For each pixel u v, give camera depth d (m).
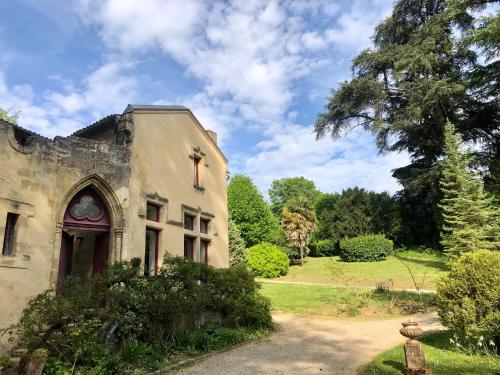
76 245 12.40
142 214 11.62
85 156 10.44
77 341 7.11
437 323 12.13
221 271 12.32
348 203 36.34
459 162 22.41
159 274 10.45
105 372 6.89
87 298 7.73
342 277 25.00
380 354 8.24
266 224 40.81
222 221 16.97
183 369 7.66
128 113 11.90
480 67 22.67
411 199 33.28
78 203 10.48
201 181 15.68
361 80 28.08
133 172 11.55
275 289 22.25
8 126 8.69
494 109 26.22
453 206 22.00
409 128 27.80
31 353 6.57
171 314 9.30
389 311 14.87
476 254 8.38
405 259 29.55
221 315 11.83
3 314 7.98
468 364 7.08
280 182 59.59
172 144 13.87
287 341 10.38
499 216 21.67
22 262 8.55
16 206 8.62
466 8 22.05
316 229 37.16
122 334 8.30
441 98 25.23
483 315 7.80
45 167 9.45
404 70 26.81
